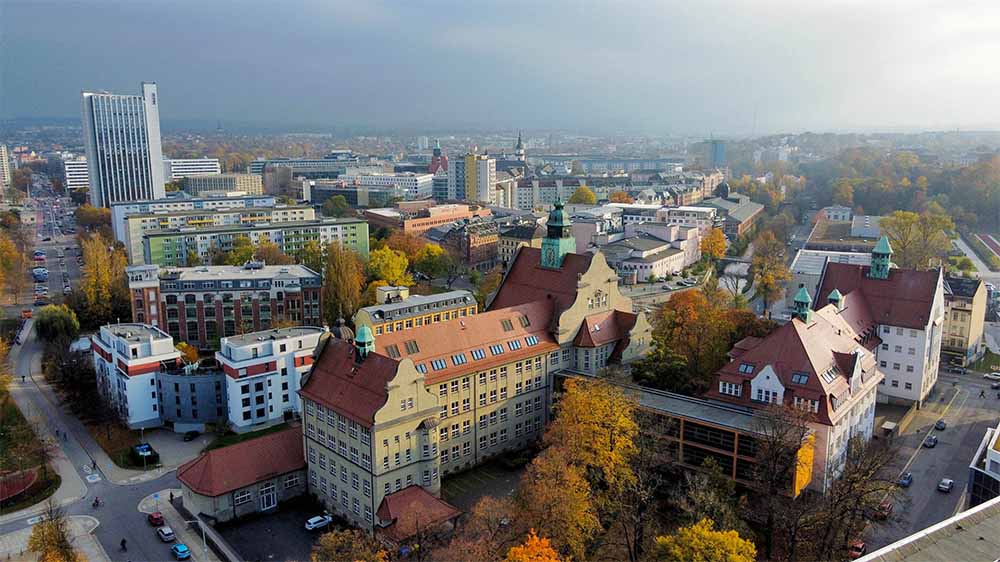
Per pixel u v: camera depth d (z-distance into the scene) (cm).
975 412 14312
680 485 10256
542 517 8506
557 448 9819
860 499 9075
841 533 9456
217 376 14225
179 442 13688
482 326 12300
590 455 9762
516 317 12862
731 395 11419
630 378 12450
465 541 8300
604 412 9981
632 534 9562
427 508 9831
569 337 13150
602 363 13388
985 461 9831
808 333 11319
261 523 10619
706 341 13362
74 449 13338
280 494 11119
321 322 19550
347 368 10750
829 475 10025
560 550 8488
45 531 9481
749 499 10106
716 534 7144
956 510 10425
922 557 6600
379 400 9938
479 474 11781
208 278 19162
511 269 14725
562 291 13562
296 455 11362
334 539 8581
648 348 13950
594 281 13500
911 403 14525
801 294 11600
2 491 11569
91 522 10788
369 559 8119
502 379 12231
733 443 10319
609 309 13925
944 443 12812
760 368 11181
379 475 9906
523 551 7225
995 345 18750
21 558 9912
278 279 19225
